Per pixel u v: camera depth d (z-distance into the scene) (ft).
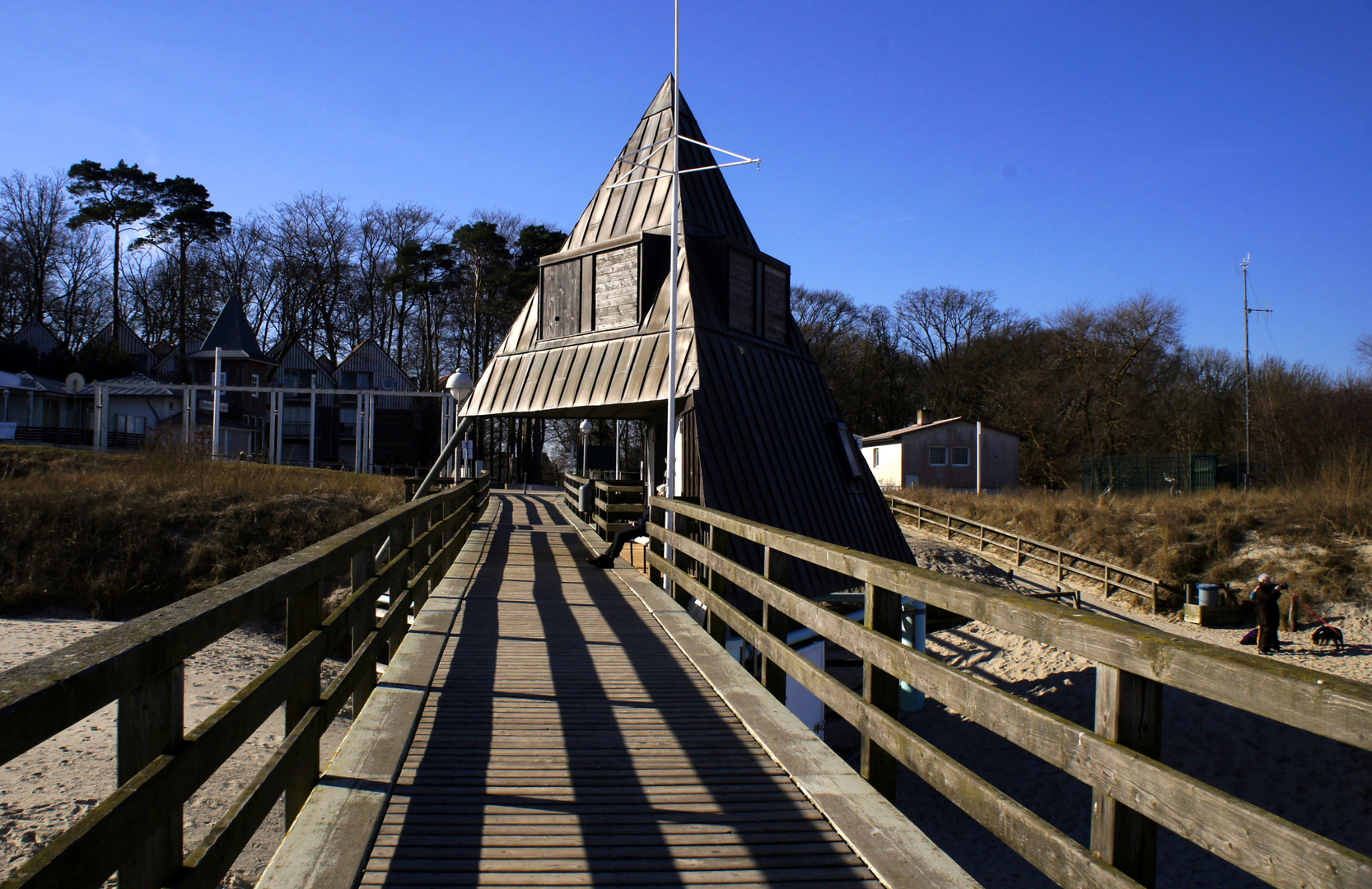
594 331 49.06
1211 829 6.92
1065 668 62.28
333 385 197.67
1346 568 79.25
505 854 11.89
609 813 13.26
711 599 24.25
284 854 11.18
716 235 47.80
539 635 25.57
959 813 47.19
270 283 210.18
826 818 13.08
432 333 205.05
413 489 65.41
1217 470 128.67
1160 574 87.35
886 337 225.35
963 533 109.81
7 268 187.93
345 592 61.21
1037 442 168.66
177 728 8.42
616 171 52.60
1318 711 6.17
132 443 153.79
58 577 59.31
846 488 51.34
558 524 67.26
